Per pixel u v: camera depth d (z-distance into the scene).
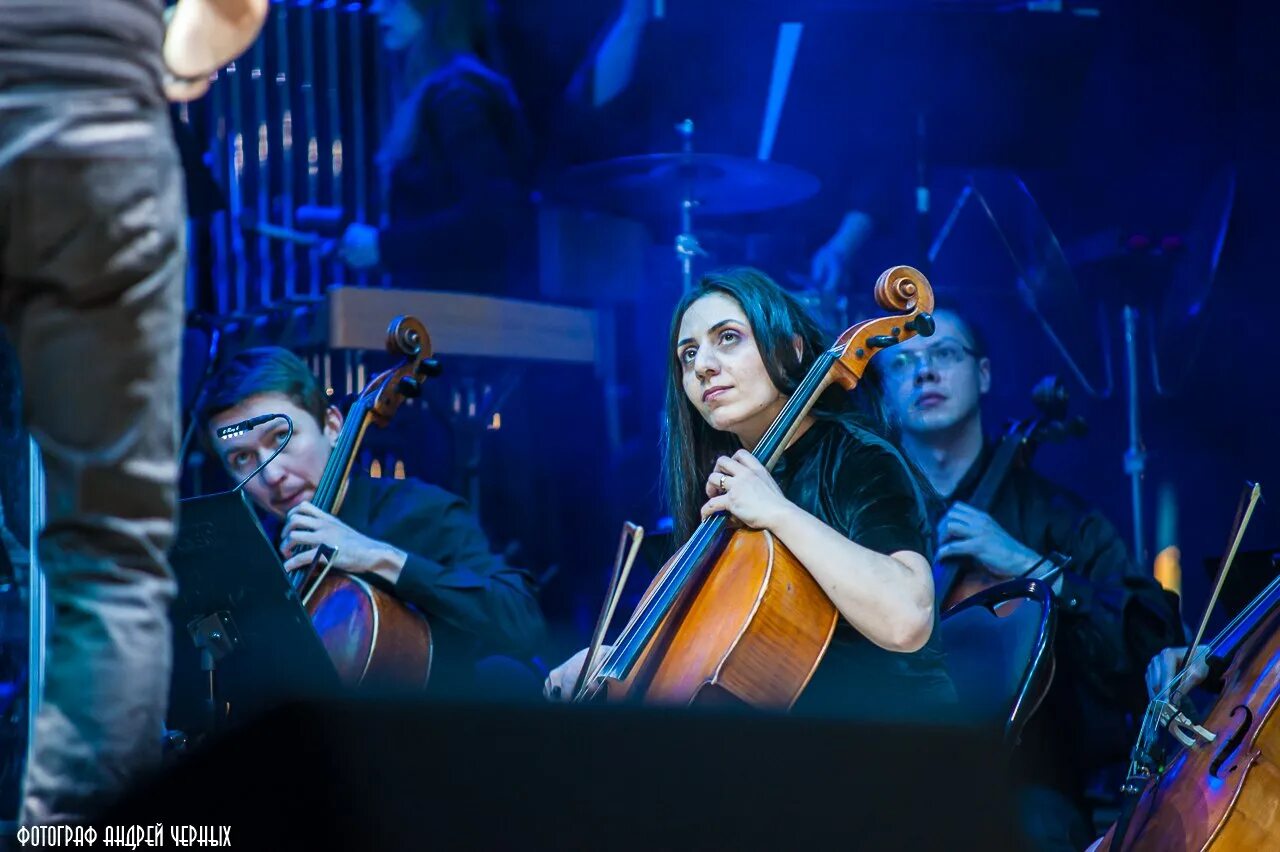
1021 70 10.35
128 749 3.33
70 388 3.36
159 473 3.44
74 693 3.30
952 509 7.70
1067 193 12.59
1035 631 5.70
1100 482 11.55
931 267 10.84
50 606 3.48
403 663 6.21
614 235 10.95
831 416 5.50
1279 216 11.40
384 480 7.45
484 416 9.84
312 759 2.95
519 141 10.59
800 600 4.94
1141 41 12.40
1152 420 11.50
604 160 11.43
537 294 10.53
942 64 10.36
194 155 8.95
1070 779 7.23
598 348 10.38
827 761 3.02
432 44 10.48
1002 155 10.92
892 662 5.21
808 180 10.52
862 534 5.15
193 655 5.64
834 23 10.14
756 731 3.00
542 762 2.97
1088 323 11.19
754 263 11.69
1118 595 7.52
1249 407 11.42
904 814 3.01
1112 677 7.39
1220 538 11.44
